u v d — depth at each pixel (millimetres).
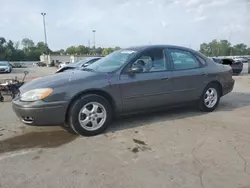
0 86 7641
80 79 4094
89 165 3100
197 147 3594
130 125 4641
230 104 6426
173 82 4852
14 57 100312
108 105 4250
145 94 4551
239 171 2902
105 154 3408
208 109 5512
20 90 4148
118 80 4293
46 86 3893
